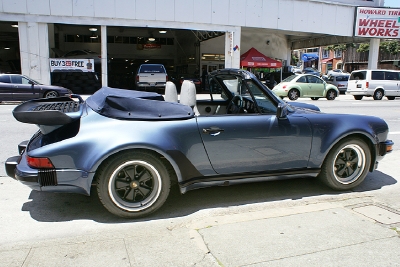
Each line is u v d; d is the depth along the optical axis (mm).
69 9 18922
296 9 22703
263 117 3771
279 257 2670
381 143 4211
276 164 3842
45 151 3152
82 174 3172
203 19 21047
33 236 3074
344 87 27531
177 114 3514
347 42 27875
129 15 19781
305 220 3336
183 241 2959
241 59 25312
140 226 3283
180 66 34375
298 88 19250
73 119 3352
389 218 3371
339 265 2562
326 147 3938
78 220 3414
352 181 4168
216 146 3572
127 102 3410
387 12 24359
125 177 3350
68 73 20469
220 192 4203
